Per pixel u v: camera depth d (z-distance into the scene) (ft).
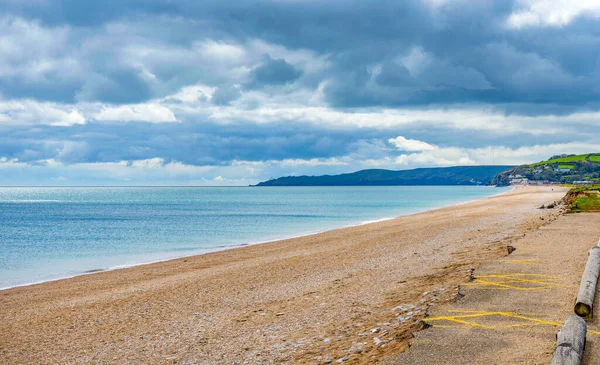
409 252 77.82
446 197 492.13
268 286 57.16
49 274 87.35
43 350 37.76
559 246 61.26
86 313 49.98
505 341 26.27
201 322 42.29
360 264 69.31
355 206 328.70
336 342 32.30
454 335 27.73
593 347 24.58
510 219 132.46
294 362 29.48
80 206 412.77
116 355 35.01
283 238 133.28
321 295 48.73
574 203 157.99
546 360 22.99
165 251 116.16
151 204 437.58
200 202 470.39
